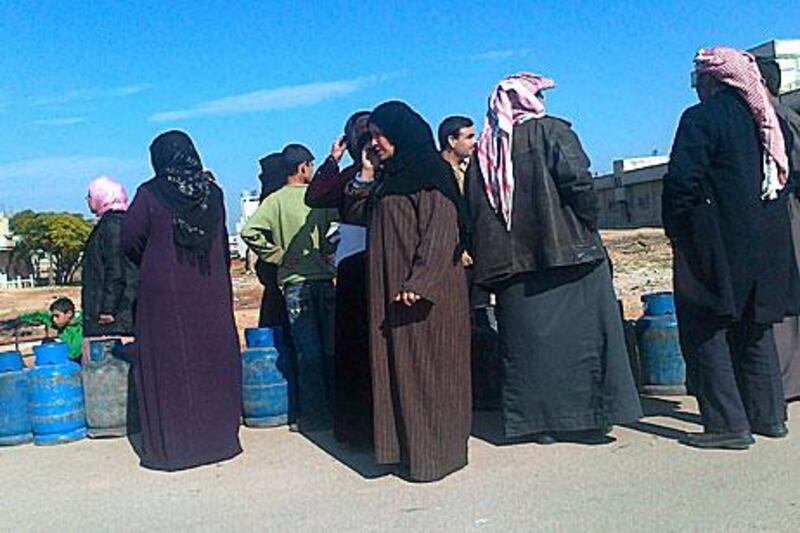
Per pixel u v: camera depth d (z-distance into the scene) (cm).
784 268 607
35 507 586
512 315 632
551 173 607
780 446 612
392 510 537
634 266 2922
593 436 661
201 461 651
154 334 645
